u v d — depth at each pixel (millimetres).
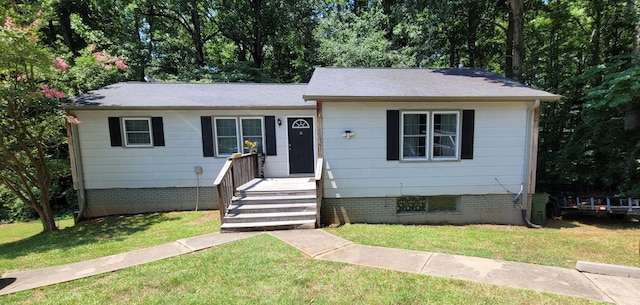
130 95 8984
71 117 7594
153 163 8594
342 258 4508
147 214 8492
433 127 7242
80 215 8445
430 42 15102
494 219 7617
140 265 4418
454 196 7598
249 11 16812
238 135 8773
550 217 8742
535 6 13000
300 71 17906
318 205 6480
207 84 10445
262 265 4266
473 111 7215
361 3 20234
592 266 3914
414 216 7555
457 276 3844
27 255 5348
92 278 4051
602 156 9578
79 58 9664
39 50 6547
